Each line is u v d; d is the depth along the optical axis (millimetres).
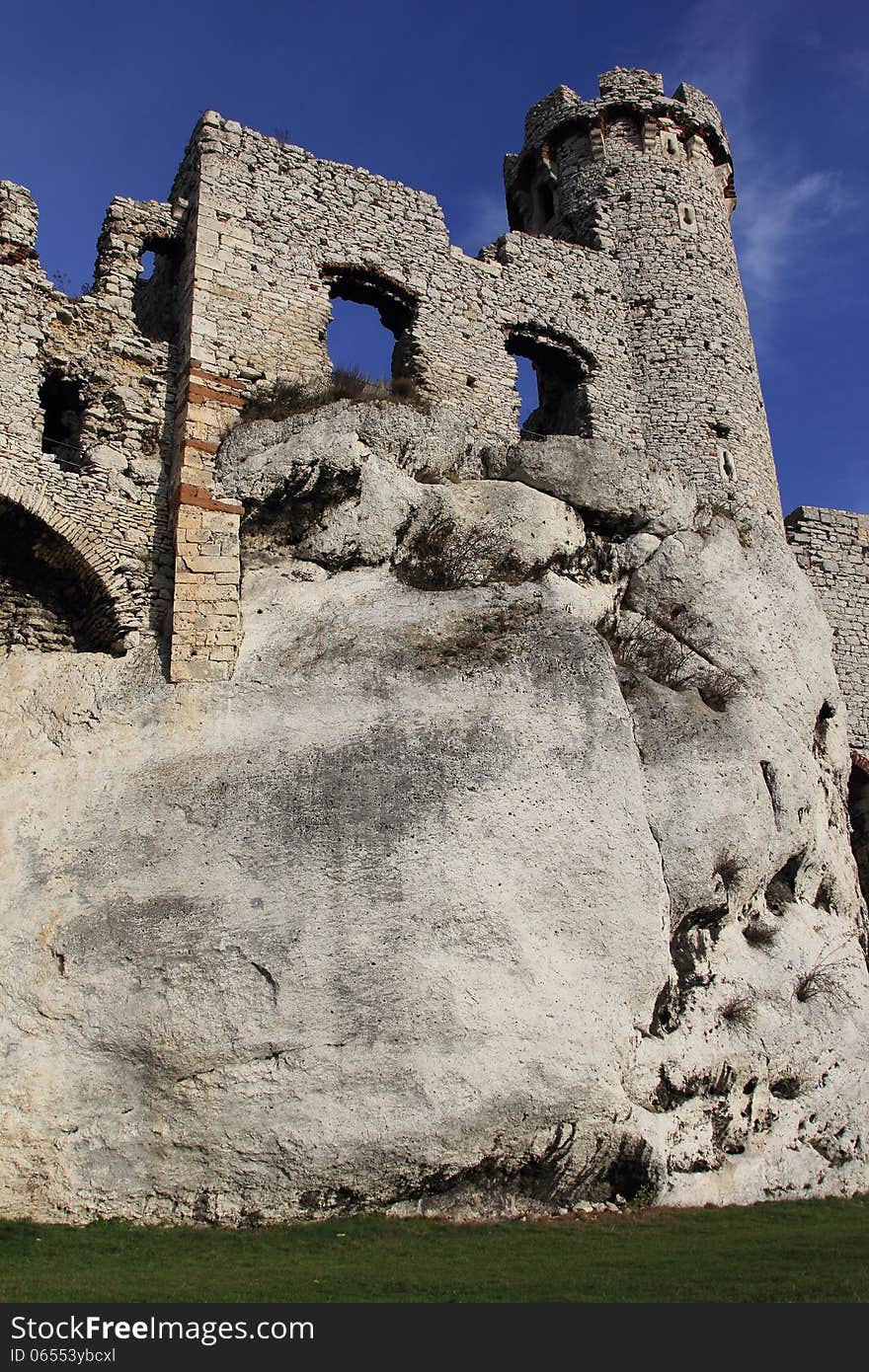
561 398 24891
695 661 18438
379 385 20656
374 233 21984
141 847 14344
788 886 17641
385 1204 12602
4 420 17250
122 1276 10172
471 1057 13203
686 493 20516
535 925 14281
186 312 19531
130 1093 12820
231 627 16734
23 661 16250
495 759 15250
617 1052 13984
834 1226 12992
